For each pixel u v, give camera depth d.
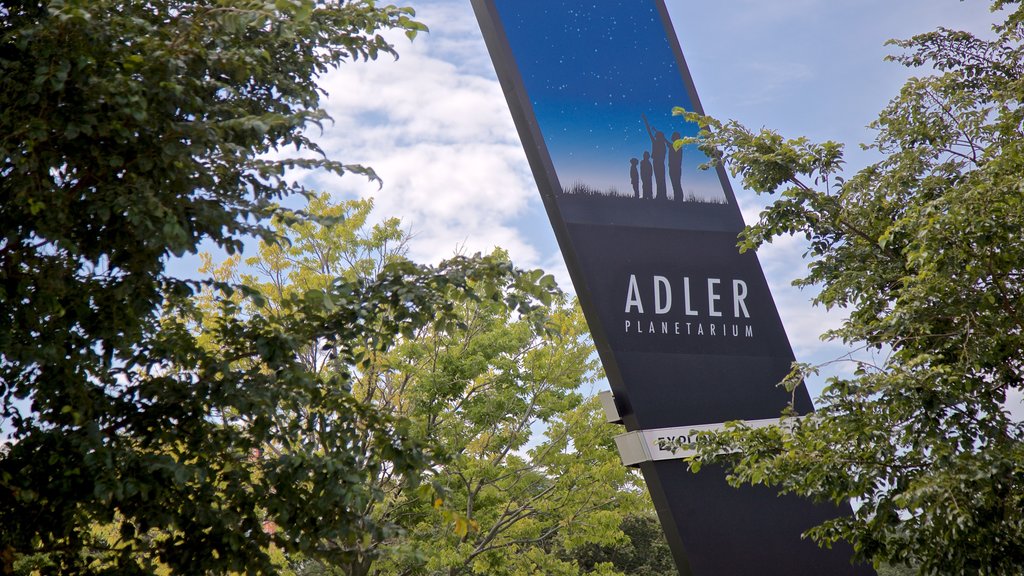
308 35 6.45
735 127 9.51
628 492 17.03
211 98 6.31
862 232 9.01
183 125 5.02
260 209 5.49
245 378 5.90
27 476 5.02
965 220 7.12
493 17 12.64
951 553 6.88
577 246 12.00
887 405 7.32
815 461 7.57
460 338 16.02
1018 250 7.25
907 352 7.71
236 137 6.08
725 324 12.41
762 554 11.41
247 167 5.67
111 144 5.23
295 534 5.69
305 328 6.12
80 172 5.33
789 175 9.24
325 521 5.72
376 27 6.66
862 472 7.31
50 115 4.93
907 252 8.30
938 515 6.68
